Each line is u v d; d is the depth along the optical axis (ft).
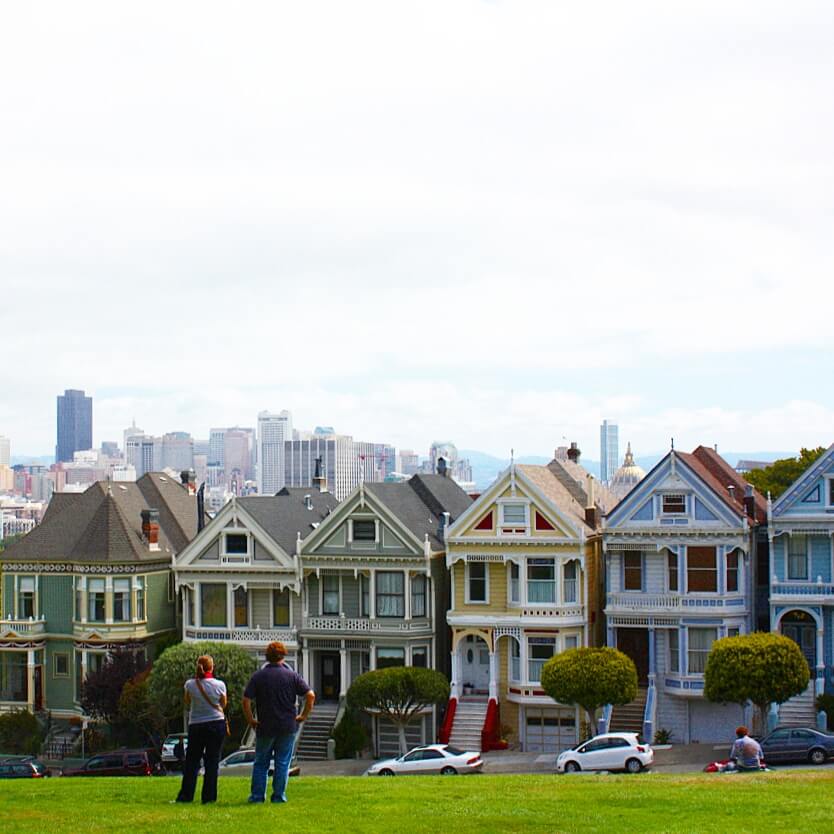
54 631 289.33
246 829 94.79
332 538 270.67
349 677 269.85
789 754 201.26
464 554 260.01
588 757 206.80
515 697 255.50
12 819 101.04
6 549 295.07
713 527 248.32
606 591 257.96
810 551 246.27
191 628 277.44
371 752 260.01
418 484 296.71
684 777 130.11
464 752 214.69
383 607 267.59
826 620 245.04
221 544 277.23
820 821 99.60
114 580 282.97
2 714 278.46
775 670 220.64
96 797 112.88
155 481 321.93
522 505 257.96
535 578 257.14
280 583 272.51
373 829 95.40
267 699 104.83
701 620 247.50
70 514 298.97
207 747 106.52
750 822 99.19
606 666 230.07
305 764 247.29
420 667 254.47
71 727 283.59
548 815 101.60
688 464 252.21
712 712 247.70
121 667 269.23
